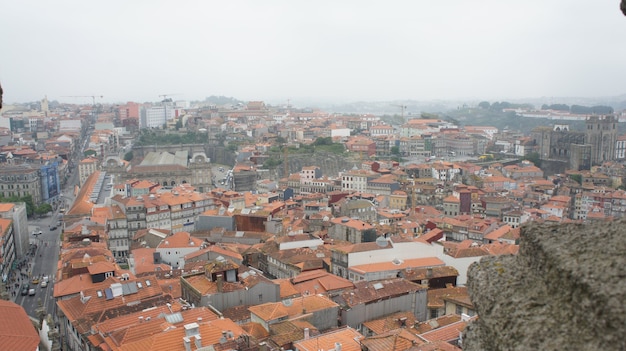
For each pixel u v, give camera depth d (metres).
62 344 125.44
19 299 178.75
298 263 174.50
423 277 150.75
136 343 89.12
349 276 160.38
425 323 116.94
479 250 167.38
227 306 126.00
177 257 196.75
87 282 136.75
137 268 170.88
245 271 142.50
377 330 119.75
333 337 97.06
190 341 88.50
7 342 77.62
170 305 112.69
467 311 130.88
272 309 115.19
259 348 90.81
